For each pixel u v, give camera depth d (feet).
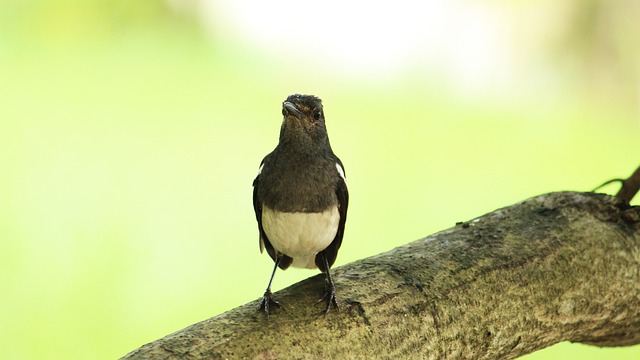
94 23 77.15
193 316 35.17
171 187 48.93
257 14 85.92
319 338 15.96
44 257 39.29
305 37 83.87
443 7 84.07
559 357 33.88
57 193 46.19
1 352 32.17
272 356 15.47
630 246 19.65
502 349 18.01
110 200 46.26
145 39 77.92
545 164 57.62
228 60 76.33
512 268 18.26
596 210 20.06
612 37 76.38
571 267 18.84
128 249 40.98
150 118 59.36
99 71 68.44
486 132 63.93
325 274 17.47
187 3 82.23
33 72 66.69
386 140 60.08
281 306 16.31
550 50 79.41
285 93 69.41
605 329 19.85
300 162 19.53
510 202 49.49
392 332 16.53
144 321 34.65
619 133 68.69
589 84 77.30
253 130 59.16
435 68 80.74
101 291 36.96
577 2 77.41
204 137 56.75
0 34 75.05
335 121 63.57
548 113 71.67
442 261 18.02
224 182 50.11
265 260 40.32
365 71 78.43
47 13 76.59
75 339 33.24
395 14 85.25
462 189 51.55
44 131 54.65
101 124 57.16
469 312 17.46
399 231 44.55
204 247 41.52
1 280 37.14
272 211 19.71
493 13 81.76
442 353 17.07
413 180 52.49
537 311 18.26
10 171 48.93
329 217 19.77
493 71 80.59
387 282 17.17
